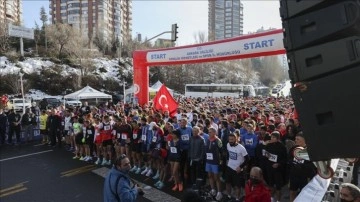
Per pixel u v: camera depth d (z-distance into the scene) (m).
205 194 5.07
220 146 8.96
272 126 9.79
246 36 13.16
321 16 2.09
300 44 2.16
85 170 12.49
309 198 4.50
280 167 7.90
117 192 4.89
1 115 18.34
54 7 110.50
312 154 2.19
